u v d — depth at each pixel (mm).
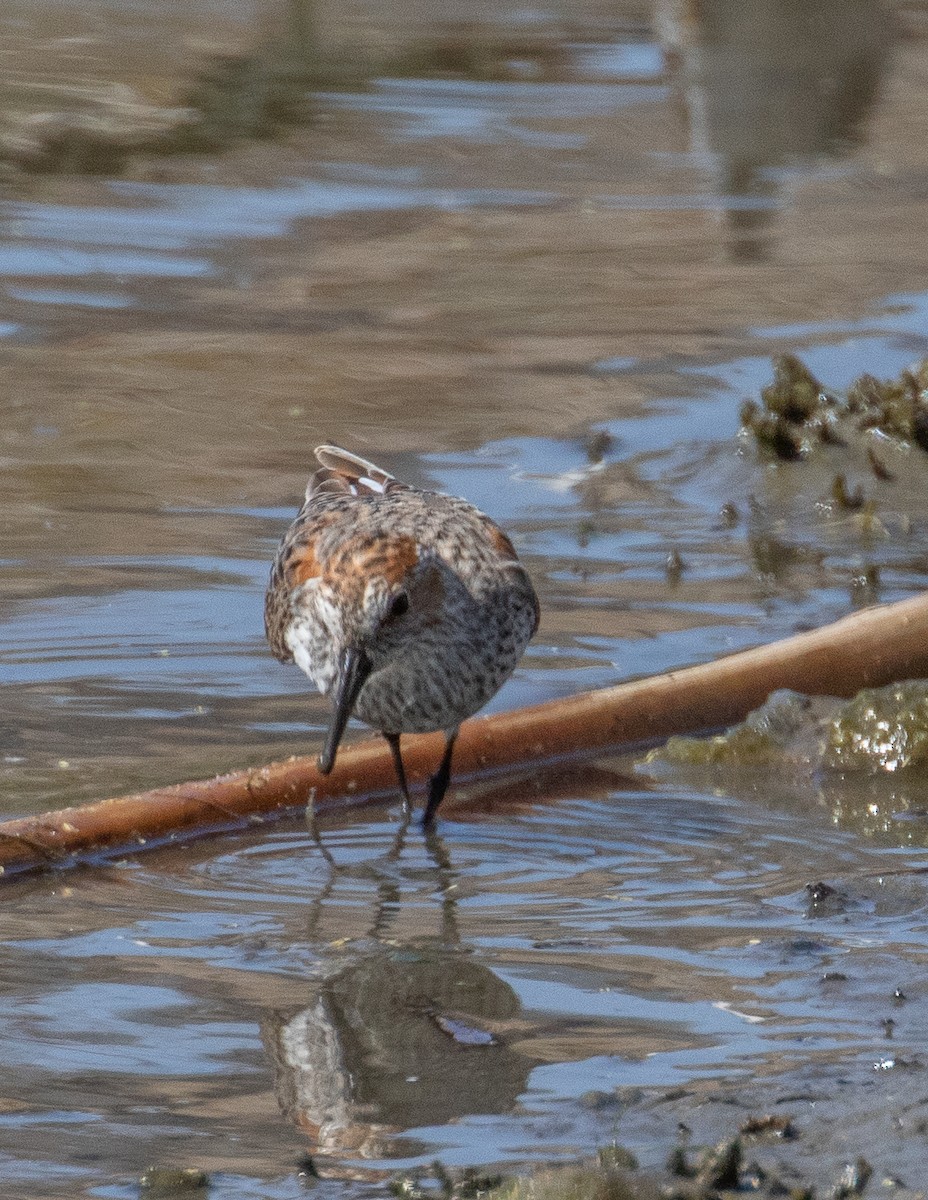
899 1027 7508
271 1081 7195
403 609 10312
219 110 27688
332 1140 6695
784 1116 6602
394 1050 7438
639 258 21578
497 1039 7539
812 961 8289
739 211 23422
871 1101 6738
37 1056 7414
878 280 20781
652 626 12992
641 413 17125
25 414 16812
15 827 9602
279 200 23656
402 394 17547
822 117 27609
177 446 16203
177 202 23531
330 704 11750
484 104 28125
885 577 13930
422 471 15750
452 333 19234
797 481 15727
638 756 11492
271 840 10094
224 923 8906
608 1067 7215
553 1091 7027
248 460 15922
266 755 10961
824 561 14266
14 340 18812
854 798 10688
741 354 18500
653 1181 6117
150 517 14688
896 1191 6039
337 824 10367
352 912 9062
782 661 11906
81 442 16219
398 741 10812
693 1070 7156
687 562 14180
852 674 11938
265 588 13367
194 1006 7918
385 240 22203
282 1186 6352
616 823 10359
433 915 9008
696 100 28406
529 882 9477
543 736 11406
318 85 29000
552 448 16359
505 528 14703
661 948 8508
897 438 16203
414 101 28312
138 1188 6348
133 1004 7934
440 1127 6770
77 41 31656
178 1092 7102
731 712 11750
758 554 14367
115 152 25531
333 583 10430
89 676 11984
